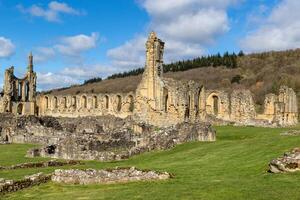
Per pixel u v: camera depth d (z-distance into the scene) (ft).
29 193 86.17
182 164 116.98
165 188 82.84
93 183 93.09
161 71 311.27
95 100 380.17
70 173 95.86
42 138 200.44
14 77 404.16
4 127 232.12
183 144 160.15
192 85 293.43
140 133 195.00
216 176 94.17
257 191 74.54
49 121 265.13
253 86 587.27
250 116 285.02
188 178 92.89
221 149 133.90
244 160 109.81
